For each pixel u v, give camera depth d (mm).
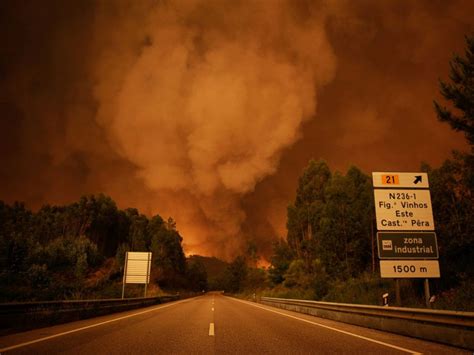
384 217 14359
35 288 35844
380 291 19859
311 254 46875
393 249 14062
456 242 17203
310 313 19281
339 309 14891
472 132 15461
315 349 7562
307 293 31953
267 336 9602
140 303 26891
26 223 73250
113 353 6871
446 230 18047
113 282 56781
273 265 56188
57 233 71812
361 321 12664
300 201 52781
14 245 44062
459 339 7891
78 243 60750
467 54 15297
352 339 9094
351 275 34156
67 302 13797
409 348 7695
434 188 21125
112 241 88750
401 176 14836
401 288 18562
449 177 20938
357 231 35062
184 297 63062
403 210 14484
